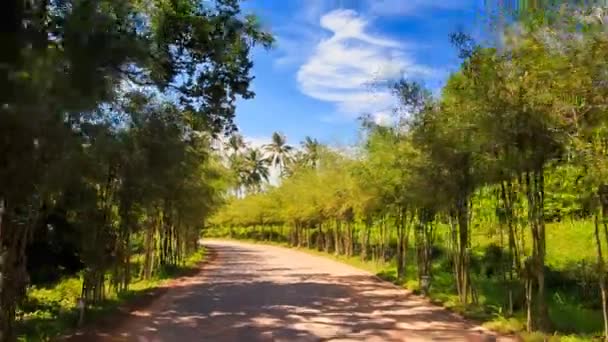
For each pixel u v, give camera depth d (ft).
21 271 29.86
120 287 55.67
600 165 26.76
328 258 124.47
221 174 98.12
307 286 66.49
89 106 24.26
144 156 43.98
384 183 64.80
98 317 40.06
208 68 44.52
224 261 115.65
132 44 26.55
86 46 23.97
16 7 22.06
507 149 34.17
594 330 34.47
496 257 60.49
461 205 47.67
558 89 28.35
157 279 73.92
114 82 28.14
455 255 53.83
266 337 35.22
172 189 65.67
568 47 27.12
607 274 33.63
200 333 36.40
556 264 52.06
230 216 214.90
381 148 60.39
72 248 55.72
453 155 43.55
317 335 35.83
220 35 42.65
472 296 46.60
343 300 53.36
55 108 22.63
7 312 28.94
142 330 36.83
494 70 32.58
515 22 31.09
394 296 56.18
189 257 118.11
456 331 36.55
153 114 43.19
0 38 21.38
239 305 49.85
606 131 26.84
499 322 37.42
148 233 74.18
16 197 25.95
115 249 47.96
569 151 30.07
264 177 275.39
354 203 90.79
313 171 136.98
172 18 38.86
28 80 21.15
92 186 39.83
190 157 61.41
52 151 24.53
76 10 23.93
